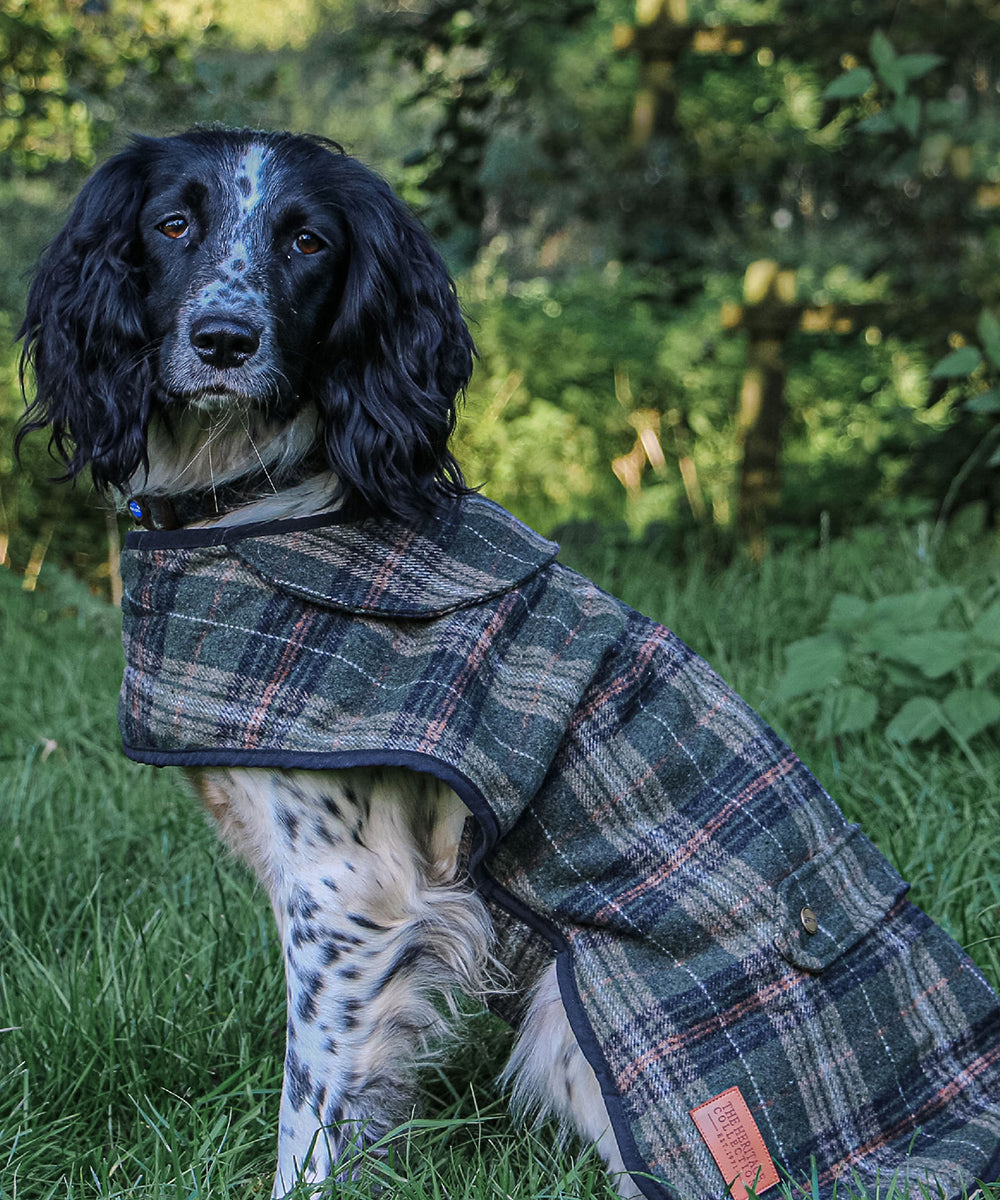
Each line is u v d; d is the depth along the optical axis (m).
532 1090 2.31
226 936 2.85
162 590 2.13
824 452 9.30
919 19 5.90
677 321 10.74
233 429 2.30
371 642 2.07
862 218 7.08
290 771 2.13
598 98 10.18
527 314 10.77
